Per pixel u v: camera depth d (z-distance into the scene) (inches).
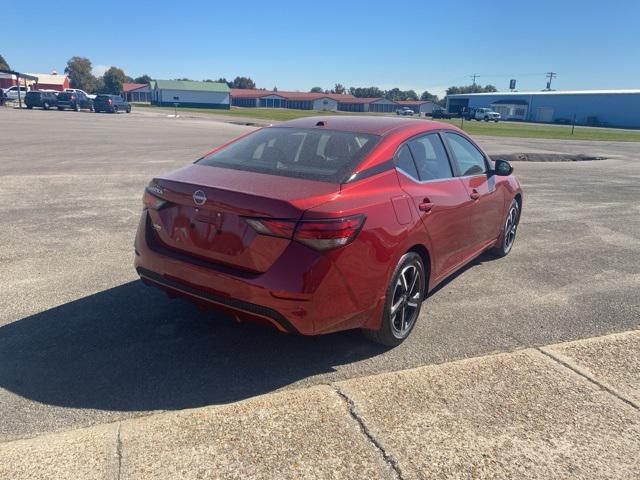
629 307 196.1
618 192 463.2
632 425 124.3
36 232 259.8
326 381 137.6
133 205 329.1
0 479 99.3
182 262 138.9
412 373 142.5
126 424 116.9
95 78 6028.5
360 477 104.1
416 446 113.7
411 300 161.0
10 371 136.0
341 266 129.0
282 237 125.9
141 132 975.6
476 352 156.9
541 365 149.7
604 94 3095.5
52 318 166.4
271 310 127.3
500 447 114.7
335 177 140.3
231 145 172.6
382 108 4690.0
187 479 101.6
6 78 2536.9
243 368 142.6
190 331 161.9
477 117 3026.6
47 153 582.9
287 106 4709.6
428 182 168.4
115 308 175.3
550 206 385.4
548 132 1756.9
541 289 211.8
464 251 196.2
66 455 106.5
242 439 113.3
